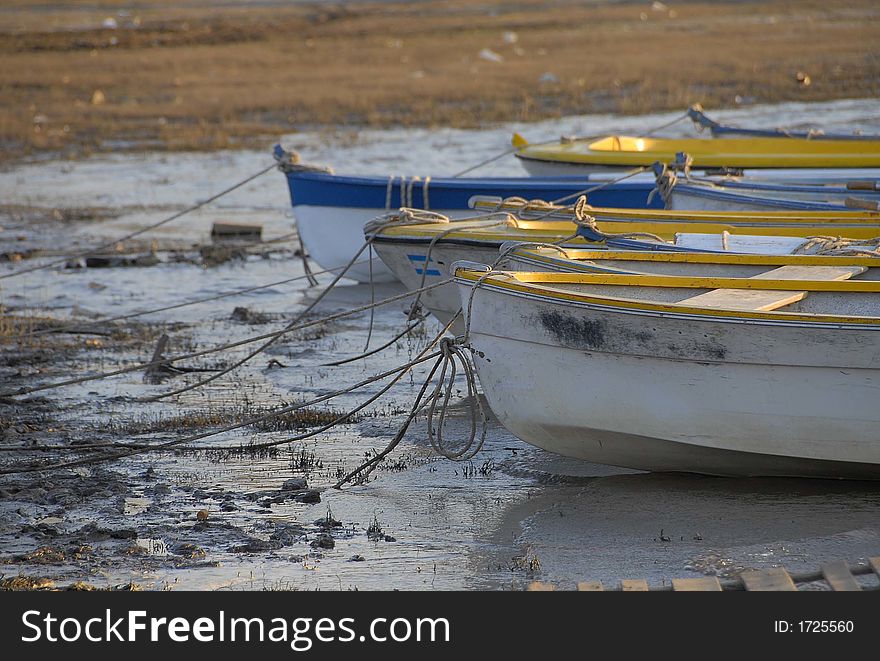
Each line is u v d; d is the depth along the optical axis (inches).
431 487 1116.5
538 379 1082.1
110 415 1360.7
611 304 1023.6
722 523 990.4
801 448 1041.5
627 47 6609.3
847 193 1811.0
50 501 1092.5
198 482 1144.2
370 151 3558.1
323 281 2098.9
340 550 971.3
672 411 1045.8
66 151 3809.1
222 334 1744.6
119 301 1968.5
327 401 1403.8
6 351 1649.9
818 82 4926.2
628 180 1927.9
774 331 996.6
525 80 5172.2
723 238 1421.0
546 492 1095.6
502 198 1857.8
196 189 3134.8
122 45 7426.2
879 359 993.5
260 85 5339.6
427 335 1716.3
